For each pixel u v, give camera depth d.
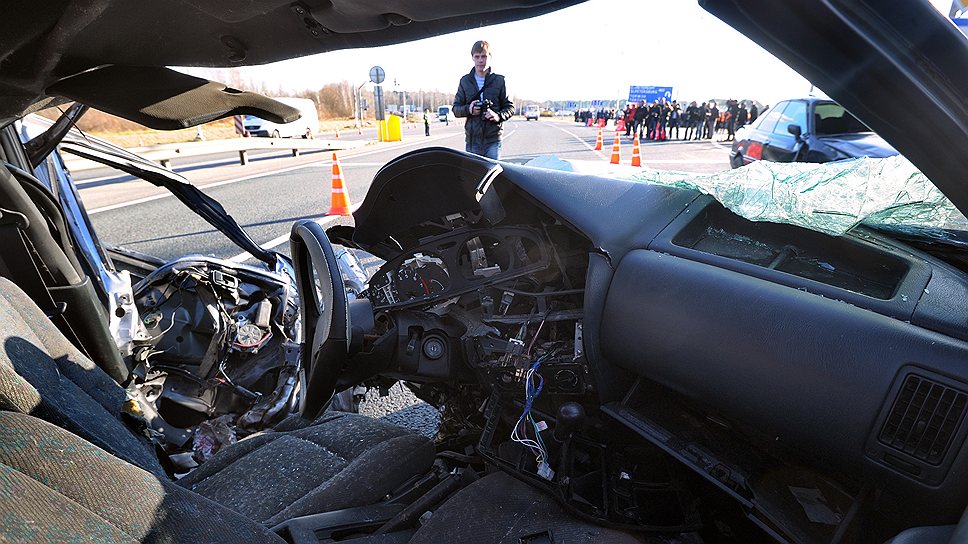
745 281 1.34
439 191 1.82
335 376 1.48
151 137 21.19
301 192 9.24
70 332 1.84
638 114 25.14
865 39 0.55
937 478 1.03
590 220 1.63
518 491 1.50
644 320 1.46
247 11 0.77
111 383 1.48
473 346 1.76
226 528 0.84
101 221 7.00
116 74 0.90
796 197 1.47
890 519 1.17
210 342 2.49
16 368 0.89
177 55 0.91
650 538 1.37
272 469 1.76
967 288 1.17
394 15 0.83
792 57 0.60
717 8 0.56
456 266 1.88
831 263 1.42
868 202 1.40
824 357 1.15
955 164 0.67
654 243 1.57
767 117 8.84
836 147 7.03
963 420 1.01
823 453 1.17
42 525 0.55
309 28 0.89
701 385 1.35
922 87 0.59
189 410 2.37
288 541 1.34
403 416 2.71
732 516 1.47
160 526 0.72
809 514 1.25
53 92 0.91
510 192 1.78
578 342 1.62
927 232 1.46
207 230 6.41
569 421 1.45
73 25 0.72
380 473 1.66
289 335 2.66
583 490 1.47
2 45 0.74
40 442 0.66
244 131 18.55
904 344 1.08
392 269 1.94
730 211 1.66
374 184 1.82
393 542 1.40
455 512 1.43
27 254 1.62
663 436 1.44
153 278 2.49
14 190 1.54
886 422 1.08
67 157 10.38
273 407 2.39
